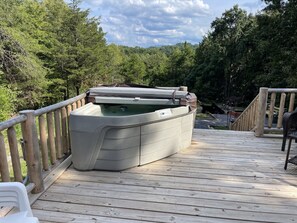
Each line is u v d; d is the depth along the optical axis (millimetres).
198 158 3023
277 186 2373
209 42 25438
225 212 1948
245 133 4129
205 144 3539
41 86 12883
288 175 2605
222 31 22859
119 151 2582
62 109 2799
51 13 15297
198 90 23969
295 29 12297
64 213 1909
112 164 2619
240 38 20422
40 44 13844
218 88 23453
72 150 2635
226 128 12266
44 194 2174
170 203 2059
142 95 3209
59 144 2750
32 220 1146
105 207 1992
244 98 19656
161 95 3184
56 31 15266
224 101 21922
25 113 2016
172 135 3039
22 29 11297
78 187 2307
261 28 14078
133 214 1905
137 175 2561
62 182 2400
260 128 3857
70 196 2148
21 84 11742
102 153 2600
